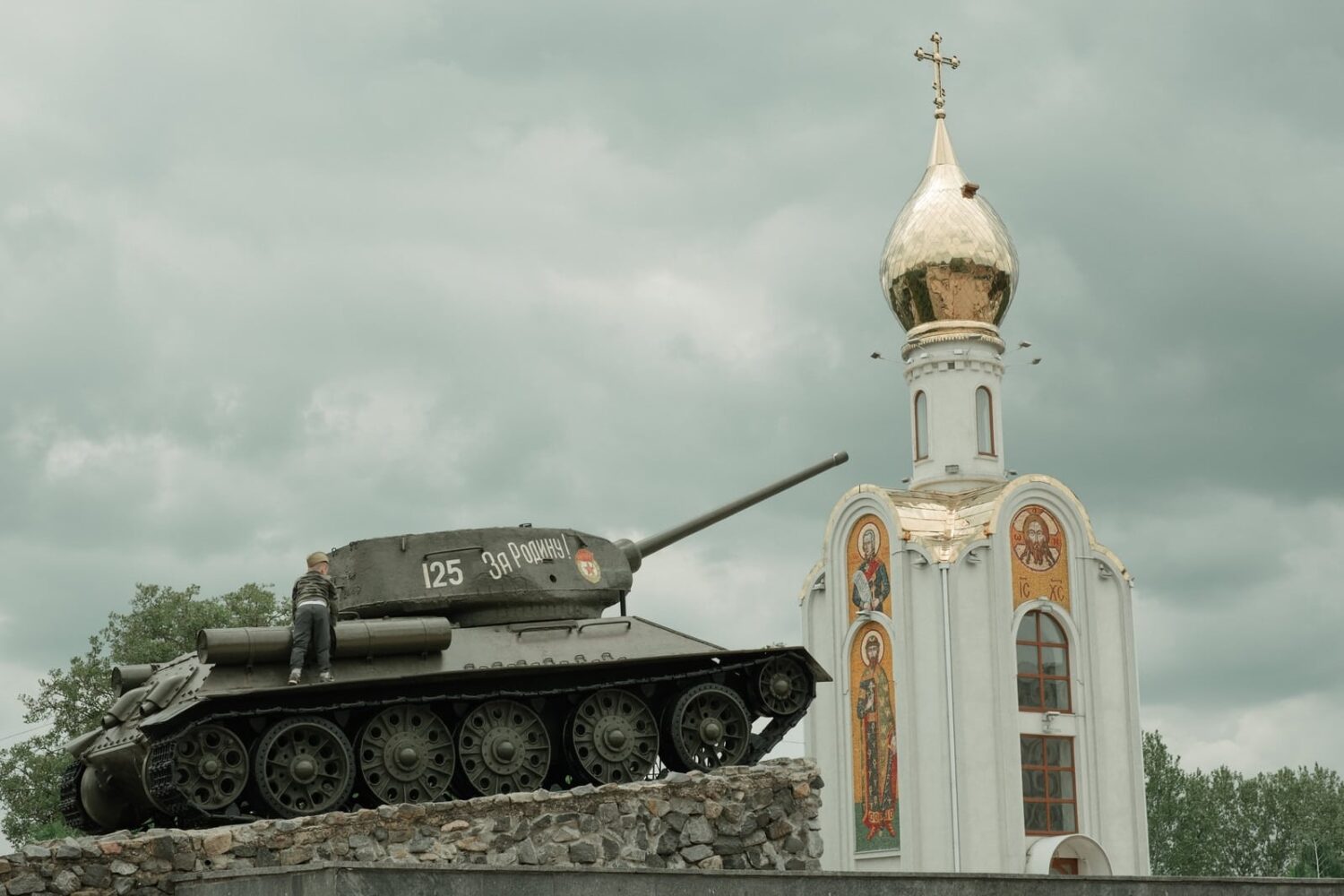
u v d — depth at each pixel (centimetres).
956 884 2348
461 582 2847
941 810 5319
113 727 2802
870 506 5697
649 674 2841
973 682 5366
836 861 5625
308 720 2548
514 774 2712
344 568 2884
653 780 2680
